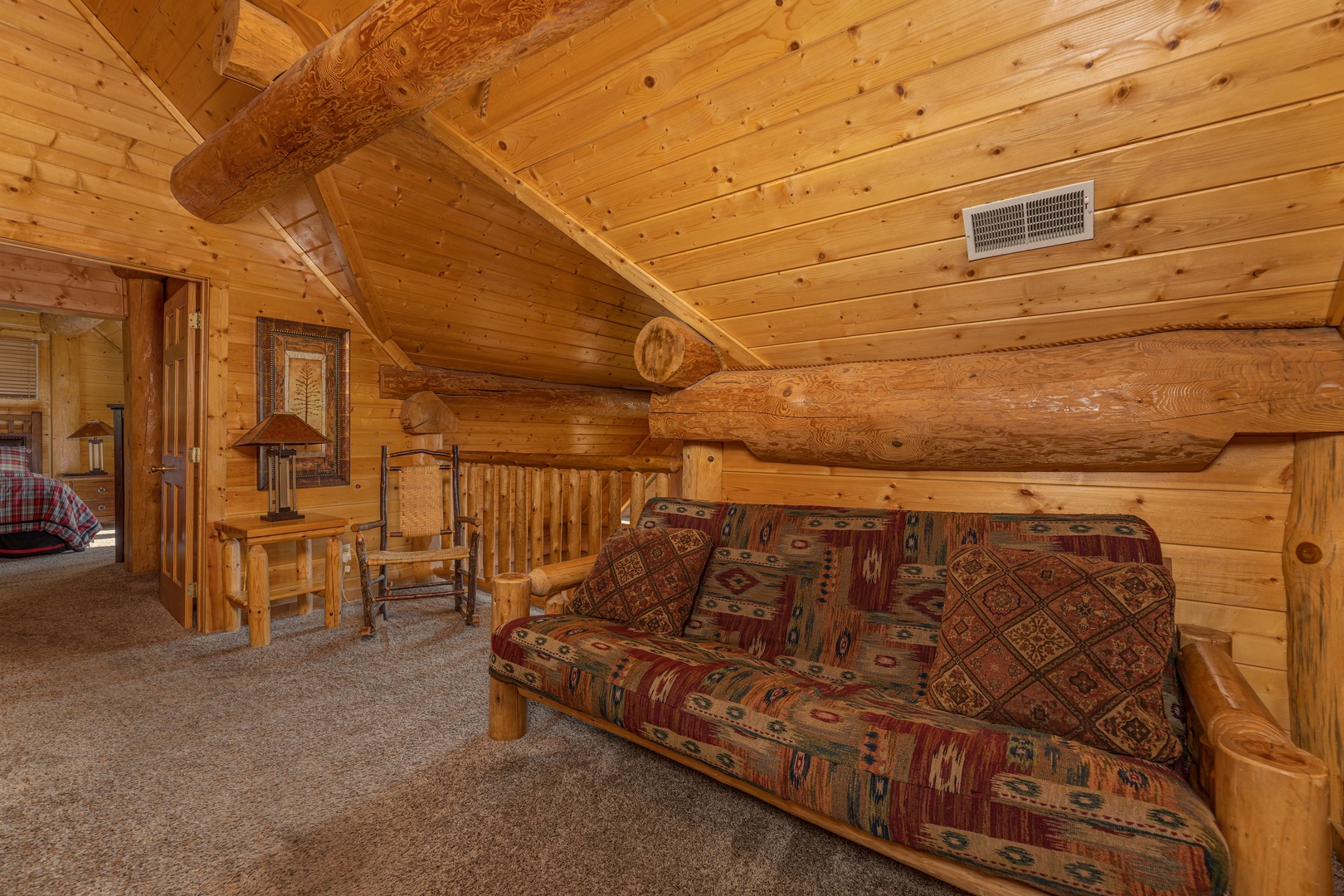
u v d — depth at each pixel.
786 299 2.22
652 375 2.59
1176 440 1.71
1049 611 1.42
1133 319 1.79
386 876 1.35
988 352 2.07
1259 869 0.91
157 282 4.18
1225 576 1.77
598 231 2.29
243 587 3.14
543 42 1.45
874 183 1.73
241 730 2.01
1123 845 0.99
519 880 1.35
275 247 3.29
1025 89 1.40
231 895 1.29
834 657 1.82
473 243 3.29
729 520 2.26
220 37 2.13
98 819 1.54
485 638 2.98
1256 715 1.09
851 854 1.46
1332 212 1.37
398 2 1.52
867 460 2.27
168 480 3.43
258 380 3.21
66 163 2.59
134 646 2.80
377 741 1.96
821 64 1.54
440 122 2.16
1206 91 1.27
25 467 6.04
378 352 3.80
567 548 4.06
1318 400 1.53
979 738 1.20
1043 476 2.06
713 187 1.95
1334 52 1.14
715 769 1.46
